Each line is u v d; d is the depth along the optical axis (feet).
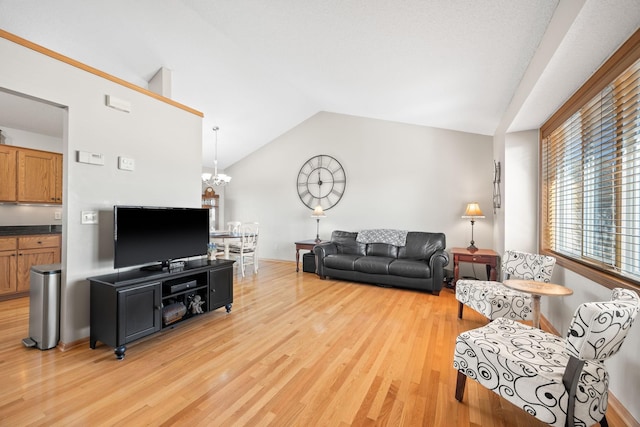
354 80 11.96
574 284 7.88
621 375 5.43
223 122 18.16
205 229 10.82
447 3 6.23
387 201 17.89
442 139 16.57
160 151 10.13
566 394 4.21
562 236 9.32
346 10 7.36
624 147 5.93
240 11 8.71
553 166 9.97
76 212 8.00
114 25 9.53
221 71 13.21
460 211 16.15
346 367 7.01
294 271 18.37
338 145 19.39
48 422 5.08
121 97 8.97
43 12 8.62
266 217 22.36
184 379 6.45
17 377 6.48
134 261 8.43
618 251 6.18
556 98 8.27
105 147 8.58
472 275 15.87
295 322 9.88
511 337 5.62
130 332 7.60
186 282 9.41
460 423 5.16
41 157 13.73
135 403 5.62
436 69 9.36
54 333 7.90
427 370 6.90
